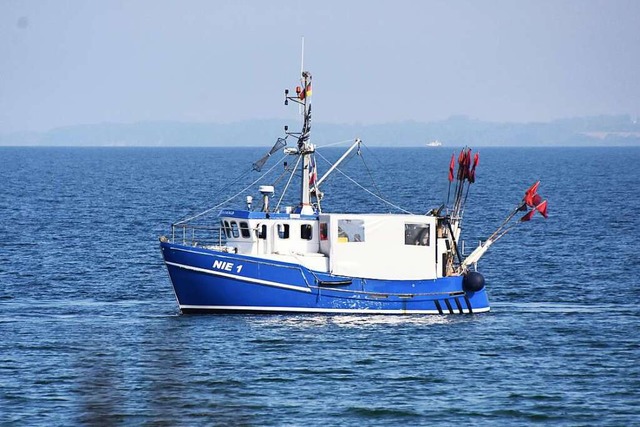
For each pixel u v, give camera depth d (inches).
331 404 5492.1
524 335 7047.2
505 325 7357.3
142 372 6003.9
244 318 7332.7
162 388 5723.4
